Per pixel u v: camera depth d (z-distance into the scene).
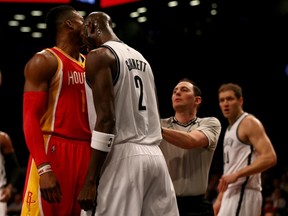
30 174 5.13
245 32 27.50
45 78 5.04
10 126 29.00
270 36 27.41
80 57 5.59
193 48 27.95
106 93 4.32
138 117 4.61
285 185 18.61
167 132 5.80
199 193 6.50
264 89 27.95
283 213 16.75
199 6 24.64
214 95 27.80
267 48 27.69
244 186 8.00
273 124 27.70
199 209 6.49
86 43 4.88
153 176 4.59
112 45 4.58
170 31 27.42
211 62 27.98
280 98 27.81
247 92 27.98
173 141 5.87
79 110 5.27
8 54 28.56
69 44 5.38
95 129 4.31
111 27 4.89
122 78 4.49
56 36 5.45
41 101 4.96
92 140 4.31
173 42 27.75
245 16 26.88
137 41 27.38
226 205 8.09
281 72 27.81
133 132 4.55
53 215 5.09
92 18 4.84
